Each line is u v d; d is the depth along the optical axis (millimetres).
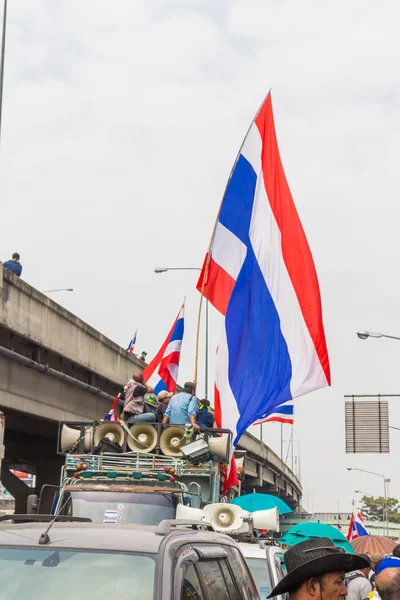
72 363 30422
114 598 5246
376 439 50156
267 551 11258
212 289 19453
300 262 19078
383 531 143500
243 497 17781
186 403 16422
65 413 30906
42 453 40062
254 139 19906
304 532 11961
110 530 5996
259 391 18641
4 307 23781
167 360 24641
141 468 15000
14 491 45312
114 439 15875
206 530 7078
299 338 18750
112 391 36281
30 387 27594
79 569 5461
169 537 5855
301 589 5117
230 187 19719
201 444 15164
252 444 66188
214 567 6348
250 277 19312
